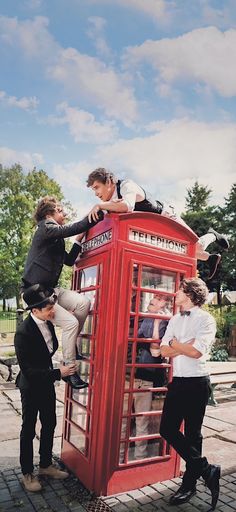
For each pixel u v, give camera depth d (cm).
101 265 331
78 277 388
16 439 459
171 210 391
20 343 322
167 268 347
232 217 3791
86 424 333
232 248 3531
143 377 339
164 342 314
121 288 317
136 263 325
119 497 312
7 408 617
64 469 372
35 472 361
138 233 331
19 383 336
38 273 318
